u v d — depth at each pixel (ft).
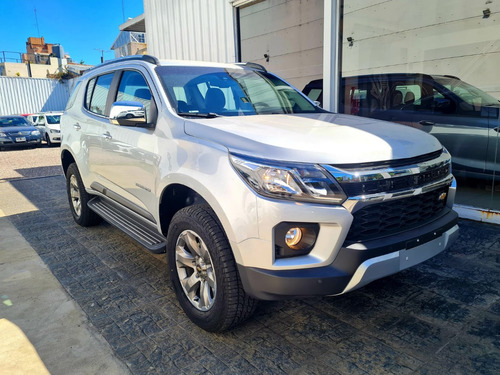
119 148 10.79
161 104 9.57
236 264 7.16
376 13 18.30
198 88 10.35
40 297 9.75
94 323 8.57
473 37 17.20
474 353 7.25
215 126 8.18
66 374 6.96
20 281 10.66
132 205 10.75
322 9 21.33
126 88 11.47
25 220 16.58
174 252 8.66
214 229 7.44
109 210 12.83
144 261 11.89
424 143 8.09
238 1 23.09
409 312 8.69
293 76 24.06
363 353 7.35
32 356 7.46
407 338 7.77
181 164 8.23
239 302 7.43
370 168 6.90
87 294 9.89
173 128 8.88
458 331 7.93
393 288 9.77
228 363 7.16
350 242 6.86
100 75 13.30
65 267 11.56
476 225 13.92
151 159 9.27
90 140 12.70
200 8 26.21
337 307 9.00
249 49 24.07
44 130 56.90
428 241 7.75
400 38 18.62
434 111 16.47
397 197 7.13
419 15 18.35
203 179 7.54
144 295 9.78
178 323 8.51
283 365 7.07
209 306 7.94
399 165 7.24
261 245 6.72
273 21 23.73
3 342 7.91
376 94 18.71
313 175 6.62
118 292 9.97
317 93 20.44
